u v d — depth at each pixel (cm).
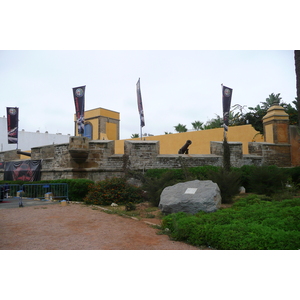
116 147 2686
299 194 1141
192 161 1404
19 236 615
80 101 1448
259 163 1531
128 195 1127
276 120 1631
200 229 548
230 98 1447
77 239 588
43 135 4150
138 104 1598
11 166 1830
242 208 746
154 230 672
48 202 1216
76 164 1357
